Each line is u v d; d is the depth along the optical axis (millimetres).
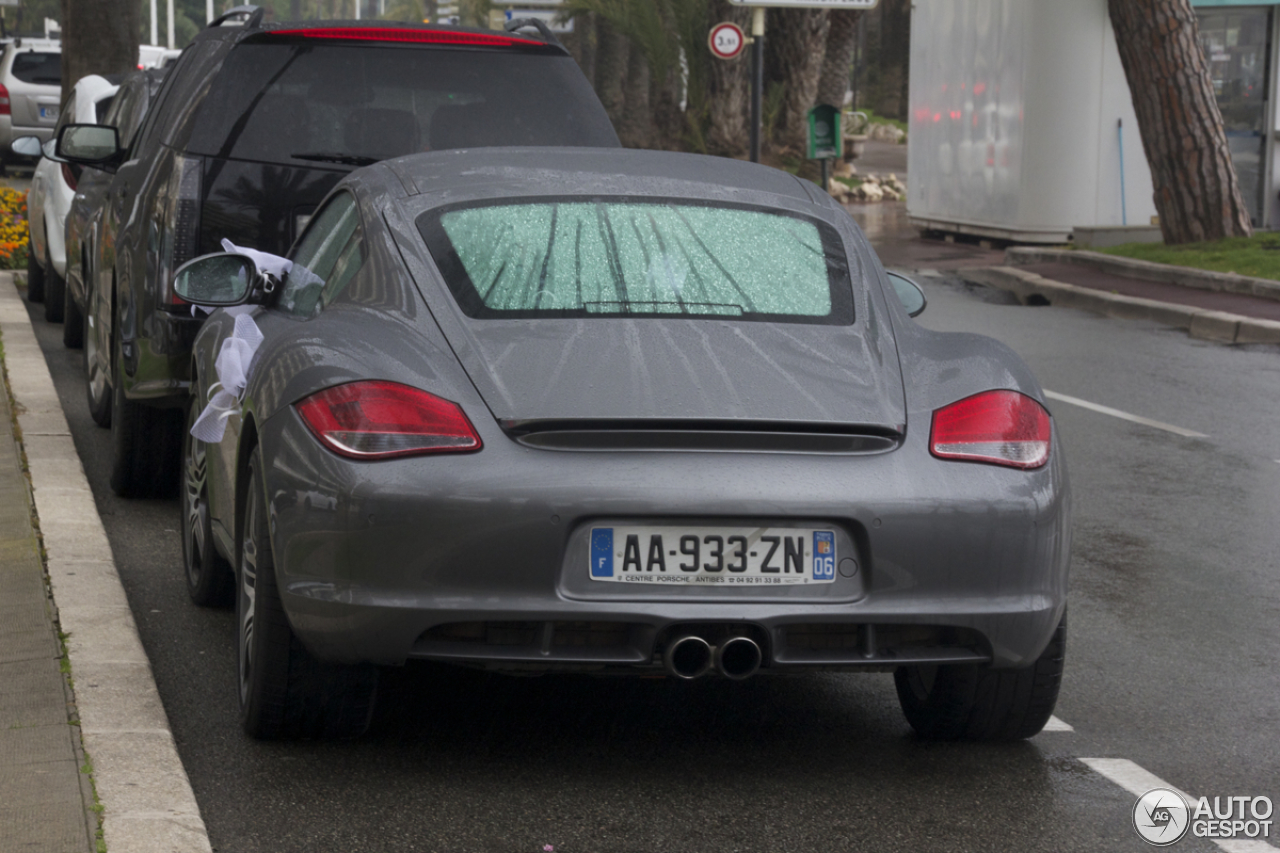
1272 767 5598
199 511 7023
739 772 5395
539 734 5695
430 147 8656
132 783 4879
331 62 8609
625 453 4746
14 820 4520
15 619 6426
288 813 4906
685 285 5398
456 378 4887
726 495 4703
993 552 4879
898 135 64375
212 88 8359
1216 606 7758
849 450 4852
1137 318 19578
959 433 4969
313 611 4836
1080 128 25984
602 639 4785
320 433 4848
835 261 5711
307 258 6457
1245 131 26859
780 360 5062
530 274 5355
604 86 54781
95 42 21969
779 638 4801
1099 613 7613
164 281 8078
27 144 15383
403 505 4676
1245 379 15039
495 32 9148
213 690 6062
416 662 6441
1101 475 10883
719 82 40906
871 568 4789
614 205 5805
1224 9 26703
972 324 19062
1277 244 22984
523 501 4664
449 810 4973
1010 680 5484
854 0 26891
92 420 11273
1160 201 24297
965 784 5348
